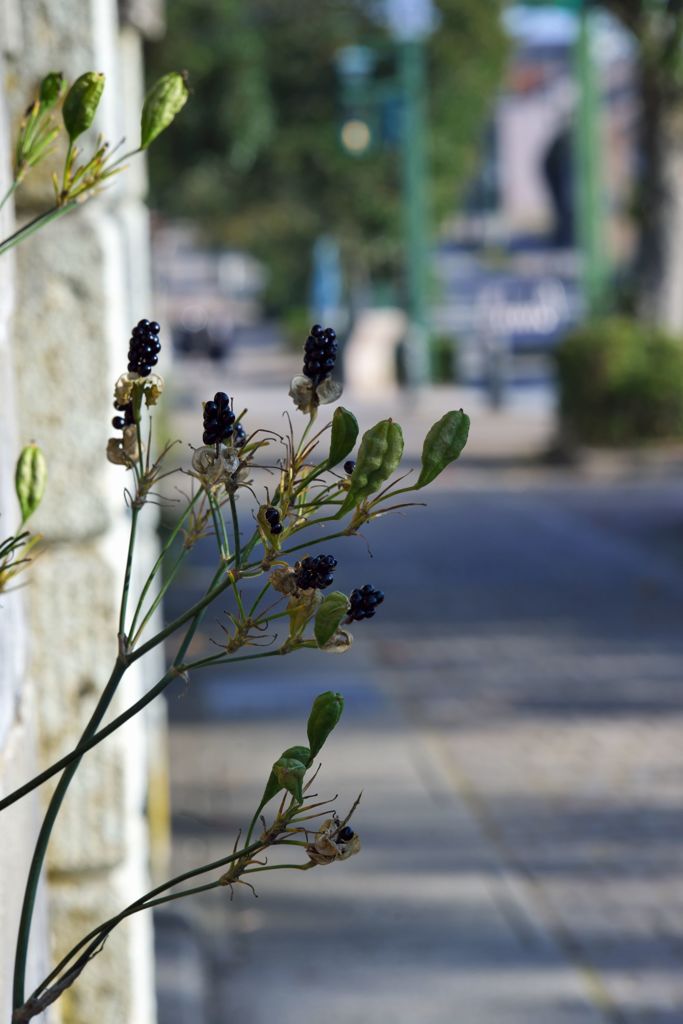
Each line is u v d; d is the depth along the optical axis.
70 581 2.94
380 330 36.19
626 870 6.17
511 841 6.51
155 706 5.55
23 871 1.71
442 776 7.38
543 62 44.66
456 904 5.79
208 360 41.22
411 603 11.89
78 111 1.50
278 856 6.27
